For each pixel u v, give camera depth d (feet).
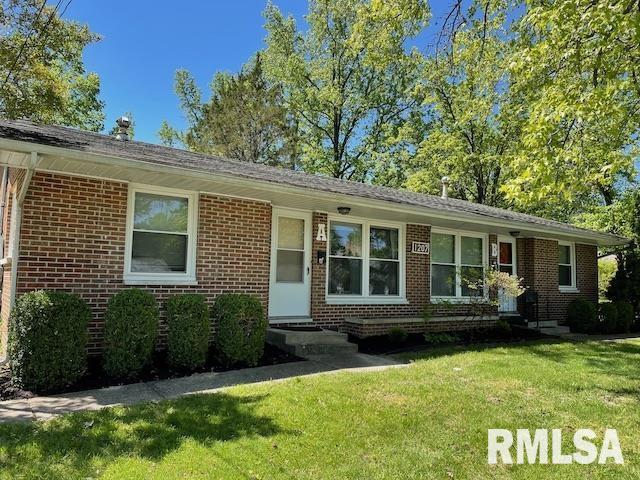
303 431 14.08
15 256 20.61
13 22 36.99
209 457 12.09
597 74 21.52
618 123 21.38
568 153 20.15
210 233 26.35
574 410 17.12
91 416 14.83
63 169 21.65
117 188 23.50
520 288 38.60
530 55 21.76
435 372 22.40
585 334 42.14
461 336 35.29
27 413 15.30
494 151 70.90
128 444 12.75
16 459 11.71
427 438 13.99
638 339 39.06
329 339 28.25
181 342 21.67
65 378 18.39
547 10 21.17
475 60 30.83
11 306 20.27
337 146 92.99
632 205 51.57
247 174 25.84
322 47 87.25
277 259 31.12
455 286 40.91
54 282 21.47
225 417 15.05
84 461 11.69
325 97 85.66
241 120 85.51
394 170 91.91
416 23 26.18
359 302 34.55
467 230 41.98
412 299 37.32
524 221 40.93
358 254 35.22
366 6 26.71
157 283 24.41
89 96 81.71
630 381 21.53
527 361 25.88
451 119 73.77
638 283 49.60
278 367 23.20
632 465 12.58
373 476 11.50
